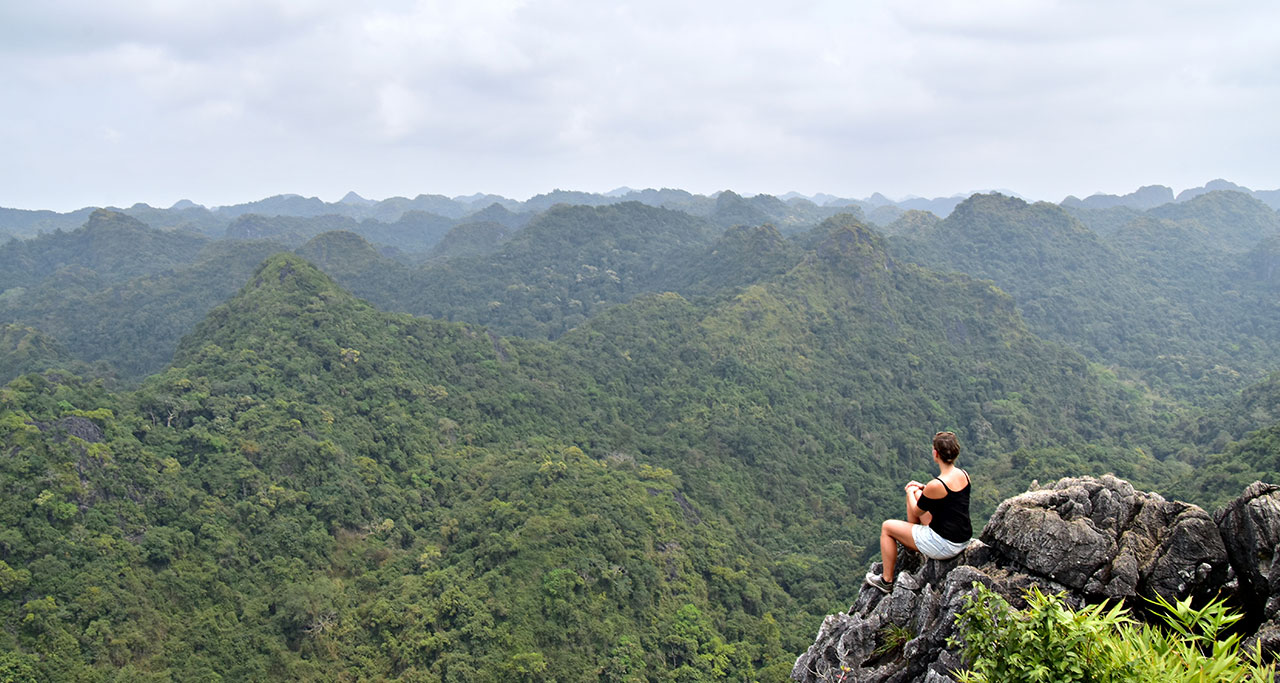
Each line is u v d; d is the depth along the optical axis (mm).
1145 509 8852
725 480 74500
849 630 9477
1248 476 53500
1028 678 6523
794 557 63000
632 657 43219
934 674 8266
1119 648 6723
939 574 9094
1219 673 6395
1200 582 8141
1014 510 8812
